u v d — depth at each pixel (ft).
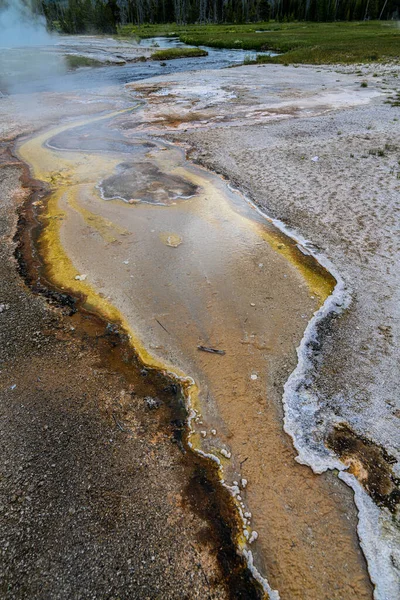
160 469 13.24
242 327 18.99
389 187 30.07
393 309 19.07
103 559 10.93
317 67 80.18
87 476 12.79
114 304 20.42
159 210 28.99
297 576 10.95
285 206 28.68
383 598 10.48
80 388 15.80
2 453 13.32
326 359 17.03
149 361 17.34
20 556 10.92
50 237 25.85
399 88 59.67
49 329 18.66
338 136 40.98
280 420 14.87
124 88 67.72
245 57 97.19
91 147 41.32
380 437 14.06
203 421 14.94
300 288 21.17
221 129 44.98
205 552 11.30
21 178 34.35
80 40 138.62
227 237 25.73
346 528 11.90
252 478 13.16
